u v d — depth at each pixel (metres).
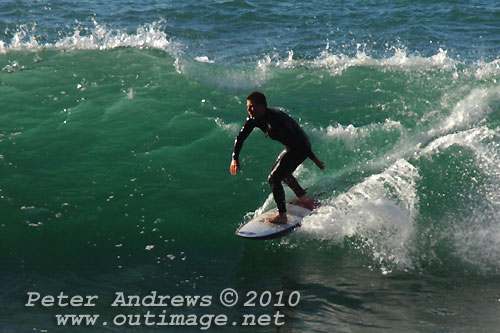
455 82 38.72
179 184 26.44
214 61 45.84
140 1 66.44
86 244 21.53
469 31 55.31
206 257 21.16
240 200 25.50
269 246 21.83
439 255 20.75
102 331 16.28
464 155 27.45
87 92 36.19
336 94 37.88
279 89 39.00
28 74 38.91
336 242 21.94
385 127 31.52
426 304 17.66
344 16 61.25
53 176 26.50
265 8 64.50
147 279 19.52
